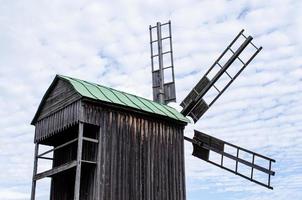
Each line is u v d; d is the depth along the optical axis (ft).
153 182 74.79
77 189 65.00
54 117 74.90
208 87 91.30
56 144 81.92
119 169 70.85
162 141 78.69
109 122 71.92
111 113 72.64
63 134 78.59
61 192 78.02
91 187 68.90
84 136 73.41
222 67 91.86
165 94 94.73
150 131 77.41
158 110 80.38
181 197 78.28
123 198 69.97
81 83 73.82
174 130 81.61
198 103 92.27
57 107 74.59
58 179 79.82
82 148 72.64
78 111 69.00
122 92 80.12
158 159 76.89
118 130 72.64
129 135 73.87
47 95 77.56
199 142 90.58
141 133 75.82
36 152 78.33
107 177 69.10
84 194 69.97
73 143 76.89
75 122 68.90
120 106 73.20
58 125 73.05
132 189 71.56
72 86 71.77
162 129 79.51
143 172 73.92
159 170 76.38
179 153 80.79
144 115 77.15
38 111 79.00
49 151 74.95
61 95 74.43
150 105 81.20
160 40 98.78
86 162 67.56
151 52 99.71
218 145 89.61
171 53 96.63
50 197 80.02
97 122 70.28
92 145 71.05
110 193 68.69
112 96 75.05
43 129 77.15
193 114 92.12
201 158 90.48
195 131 91.25
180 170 79.77
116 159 70.95
